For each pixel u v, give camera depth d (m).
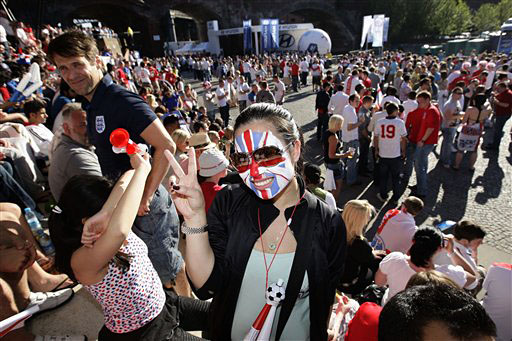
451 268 2.48
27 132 3.83
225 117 10.40
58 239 1.33
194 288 1.21
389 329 0.97
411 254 2.38
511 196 5.29
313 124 10.38
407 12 34.94
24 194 3.13
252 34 31.03
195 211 1.13
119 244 1.26
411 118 5.18
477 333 0.88
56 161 2.16
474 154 6.15
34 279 2.36
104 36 17.34
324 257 1.20
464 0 46.81
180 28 40.69
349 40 37.97
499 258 3.92
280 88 11.75
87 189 1.32
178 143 3.50
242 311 1.27
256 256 1.20
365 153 6.31
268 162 1.13
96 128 1.82
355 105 5.80
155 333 1.53
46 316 2.20
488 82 10.35
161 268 2.12
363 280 2.79
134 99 1.79
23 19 18.27
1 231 1.84
